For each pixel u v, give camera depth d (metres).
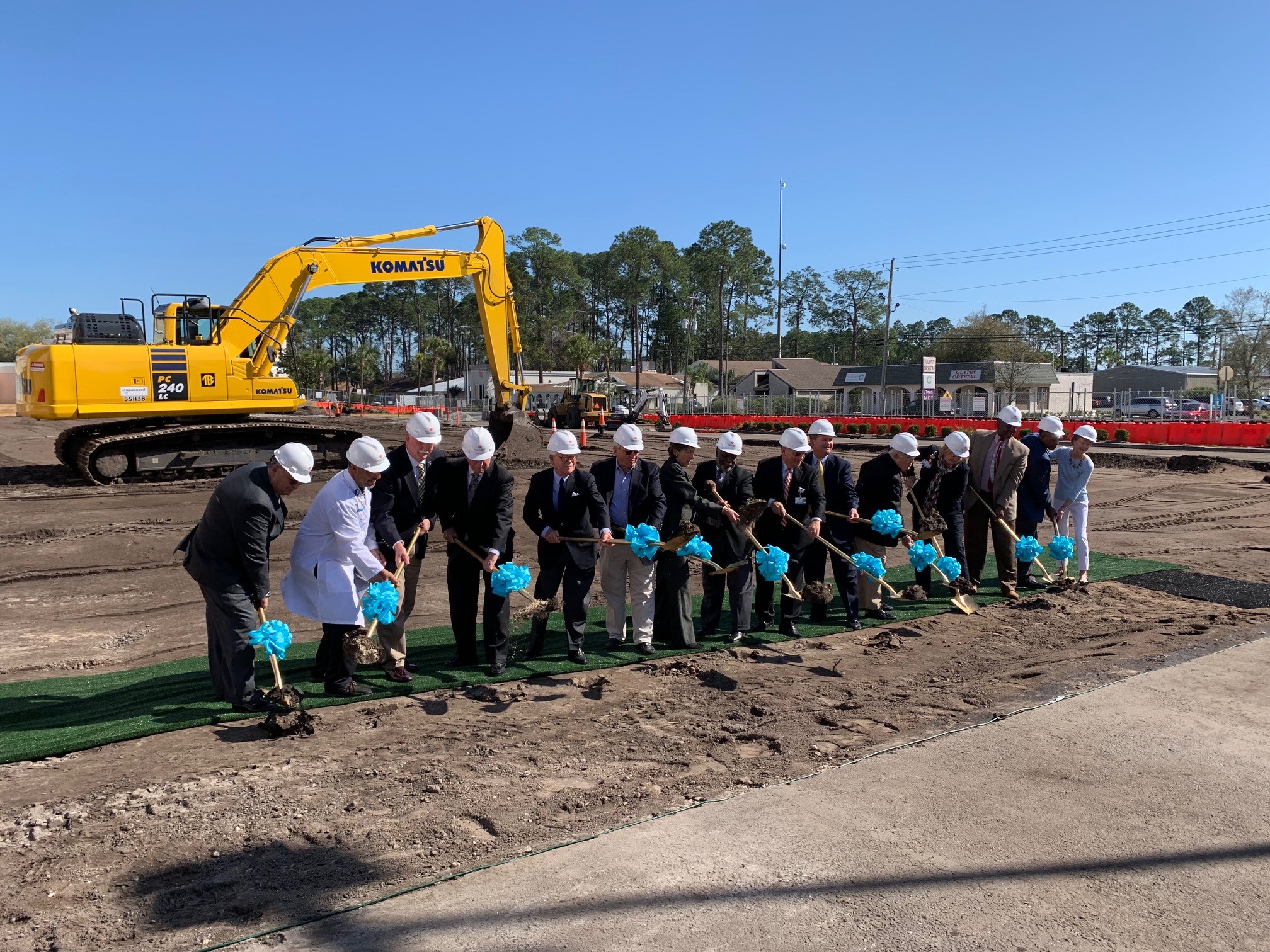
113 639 8.27
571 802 4.52
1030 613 8.59
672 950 3.23
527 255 91.94
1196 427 29.97
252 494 5.59
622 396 54.38
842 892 3.63
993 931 3.35
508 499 6.64
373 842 4.09
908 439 8.03
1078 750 5.17
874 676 6.69
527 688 6.36
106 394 17.17
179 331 18.47
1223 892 3.63
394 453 6.68
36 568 10.95
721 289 89.25
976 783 4.72
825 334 110.69
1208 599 9.16
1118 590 9.55
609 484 7.24
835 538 8.00
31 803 4.51
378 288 112.94
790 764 5.03
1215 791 4.59
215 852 4.00
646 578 7.13
